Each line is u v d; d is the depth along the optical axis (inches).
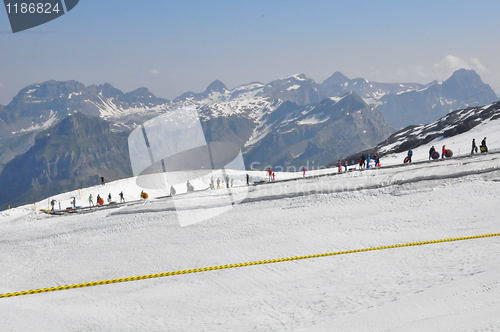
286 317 274.7
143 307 374.6
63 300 434.3
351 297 305.0
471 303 239.3
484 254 399.2
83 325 319.6
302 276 449.1
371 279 369.4
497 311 219.1
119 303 402.0
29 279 652.7
